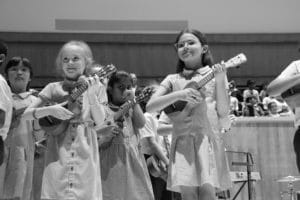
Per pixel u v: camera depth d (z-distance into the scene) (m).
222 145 2.80
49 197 2.71
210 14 13.72
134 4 13.58
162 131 3.79
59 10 13.31
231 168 6.73
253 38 13.64
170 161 2.75
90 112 2.87
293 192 6.54
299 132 2.60
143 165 3.50
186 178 2.62
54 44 13.19
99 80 2.85
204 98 2.77
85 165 2.74
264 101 9.76
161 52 13.55
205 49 3.01
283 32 13.80
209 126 2.74
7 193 3.50
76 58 2.99
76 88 2.88
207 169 2.59
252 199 6.43
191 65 2.98
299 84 2.58
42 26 13.21
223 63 2.76
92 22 13.40
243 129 6.83
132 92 3.72
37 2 13.24
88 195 2.69
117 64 13.38
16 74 3.86
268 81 13.59
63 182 2.71
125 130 3.48
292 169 6.80
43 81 13.02
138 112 3.60
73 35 13.26
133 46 13.50
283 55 13.71
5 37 12.95
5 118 2.88
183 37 2.97
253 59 13.62
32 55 13.04
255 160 6.78
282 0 13.87
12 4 13.14
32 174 3.62
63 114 2.76
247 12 13.79
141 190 3.33
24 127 3.64
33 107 2.96
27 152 3.63
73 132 2.82
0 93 2.85
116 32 13.48
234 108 8.91
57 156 2.80
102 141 3.41
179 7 13.68
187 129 2.71
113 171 3.34
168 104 2.70
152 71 13.48
